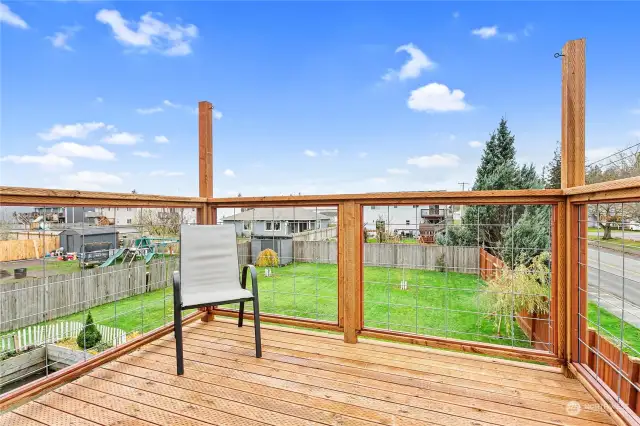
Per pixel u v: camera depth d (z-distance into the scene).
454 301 5.15
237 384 2.10
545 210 5.57
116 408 1.85
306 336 2.84
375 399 1.93
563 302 2.22
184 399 1.94
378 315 4.92
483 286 3.94
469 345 2.42
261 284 3.81
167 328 2.86
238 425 1.71
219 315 3.23
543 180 11.80
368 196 2.61
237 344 2.69
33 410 1.83
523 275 3.41
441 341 2.48
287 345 2.67
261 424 1.71
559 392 2.00
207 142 3.29
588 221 2.06
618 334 2.19
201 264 2.72
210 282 2.71
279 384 2.10
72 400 1.93
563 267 2.22
